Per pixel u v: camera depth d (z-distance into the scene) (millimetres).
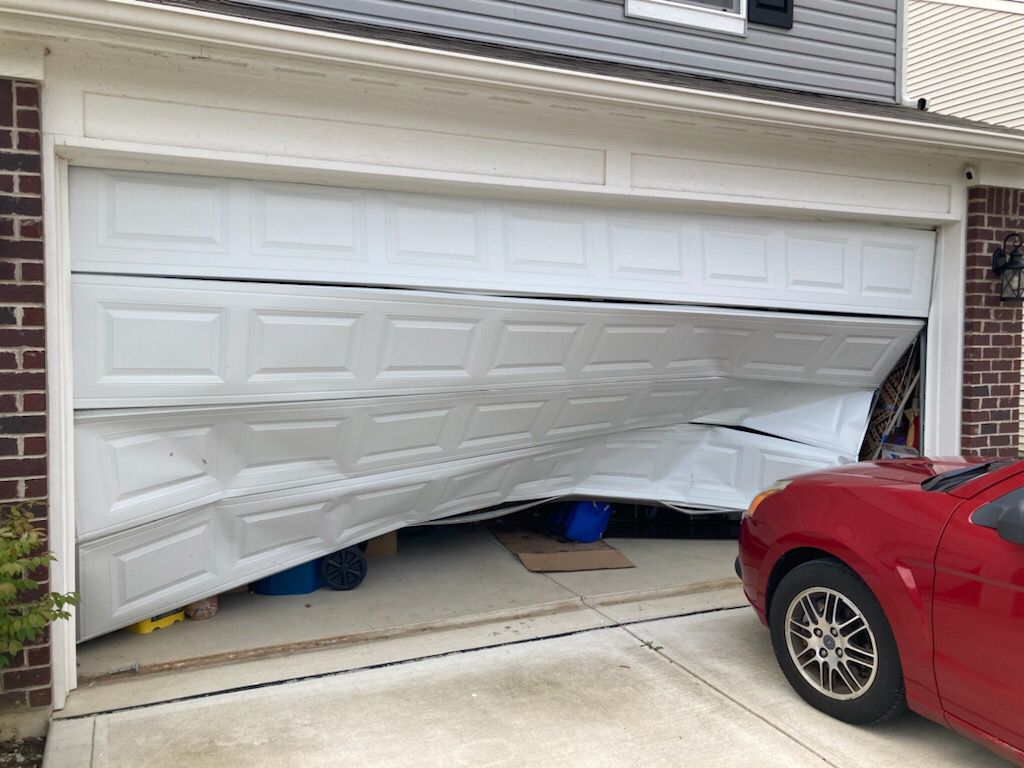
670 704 3645
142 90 3674
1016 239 6109
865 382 6406
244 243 4055
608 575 5492
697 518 6504
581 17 5324
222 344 4035
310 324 4195
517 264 4750
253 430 4305
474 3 5008
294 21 4059
